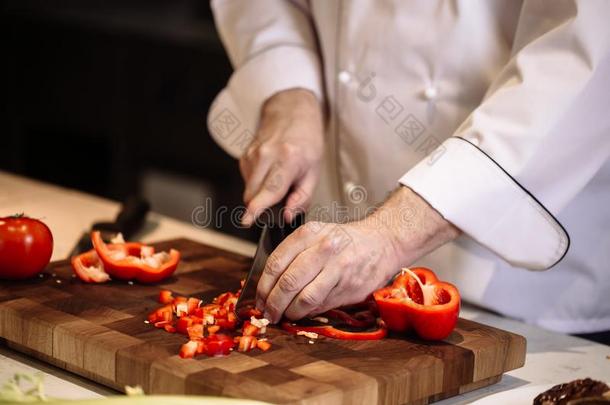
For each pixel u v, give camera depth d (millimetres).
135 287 1503
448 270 1664
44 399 1020
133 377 1192
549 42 1439
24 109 3830
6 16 3777
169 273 1546
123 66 3455
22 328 1325
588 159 1463
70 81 3639
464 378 1267
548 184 1458
